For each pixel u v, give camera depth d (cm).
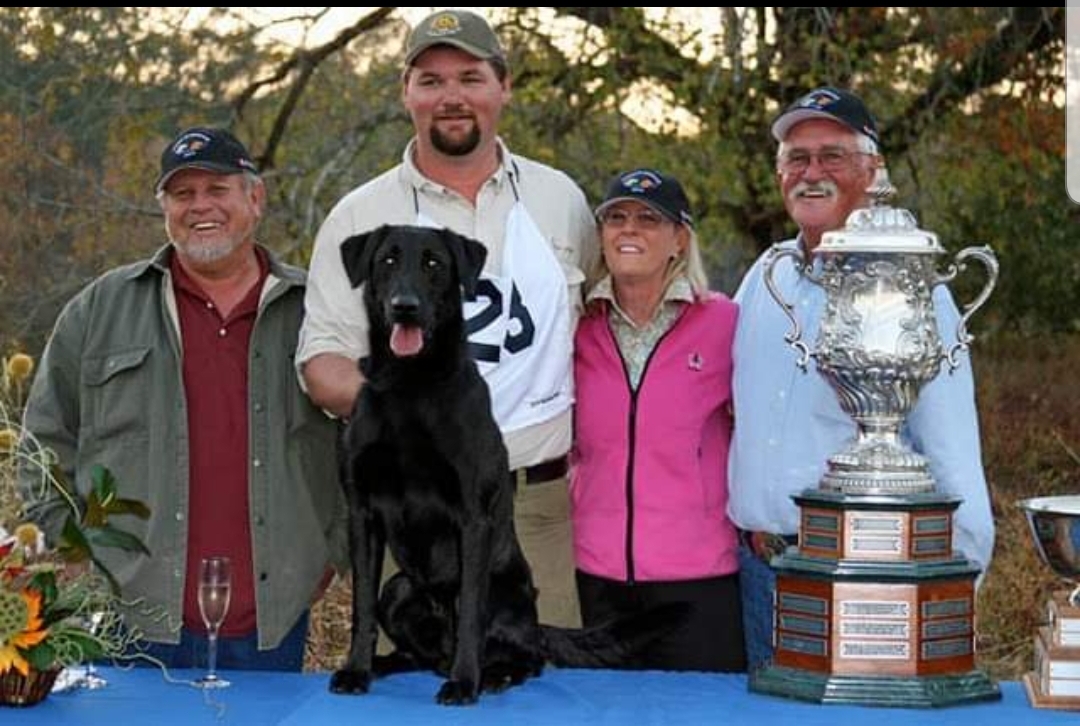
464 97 491
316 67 1182
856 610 388
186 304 491
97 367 488
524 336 479
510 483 423
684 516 488
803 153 479
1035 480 1174
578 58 1110
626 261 484
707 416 493
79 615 407
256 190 496
